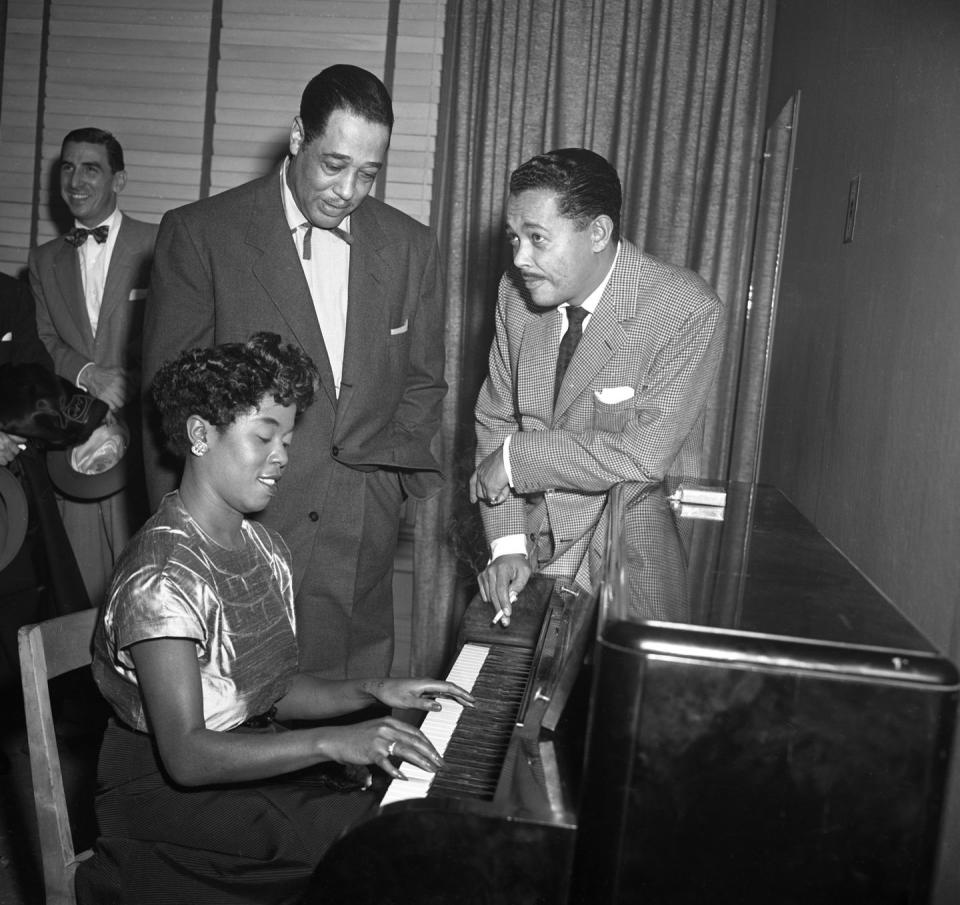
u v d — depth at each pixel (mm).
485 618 1953
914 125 1937
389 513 2484
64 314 3365
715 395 3715
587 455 1978
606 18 3654
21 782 2842
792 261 3156
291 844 1499
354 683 1683
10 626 2840
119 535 3348
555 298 1977
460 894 1119
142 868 1488
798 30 3221
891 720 1027
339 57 3818
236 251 2248
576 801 1154
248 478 1518
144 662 1438
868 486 2072
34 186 4012
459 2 3715
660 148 3664
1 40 3984
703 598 1254
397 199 3840
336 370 2365
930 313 1759
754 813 1050
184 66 3902
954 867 1593
